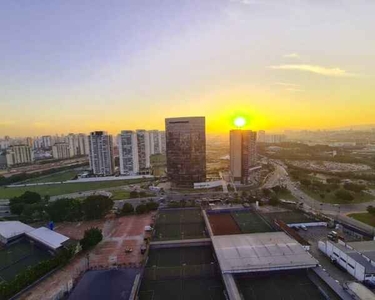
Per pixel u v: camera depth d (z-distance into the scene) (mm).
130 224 115875
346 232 95750
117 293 64688
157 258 72375
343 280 66750
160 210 121625
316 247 85688
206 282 59969
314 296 52562
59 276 74000
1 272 77625
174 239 85875
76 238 101500
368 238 88562
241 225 95688
